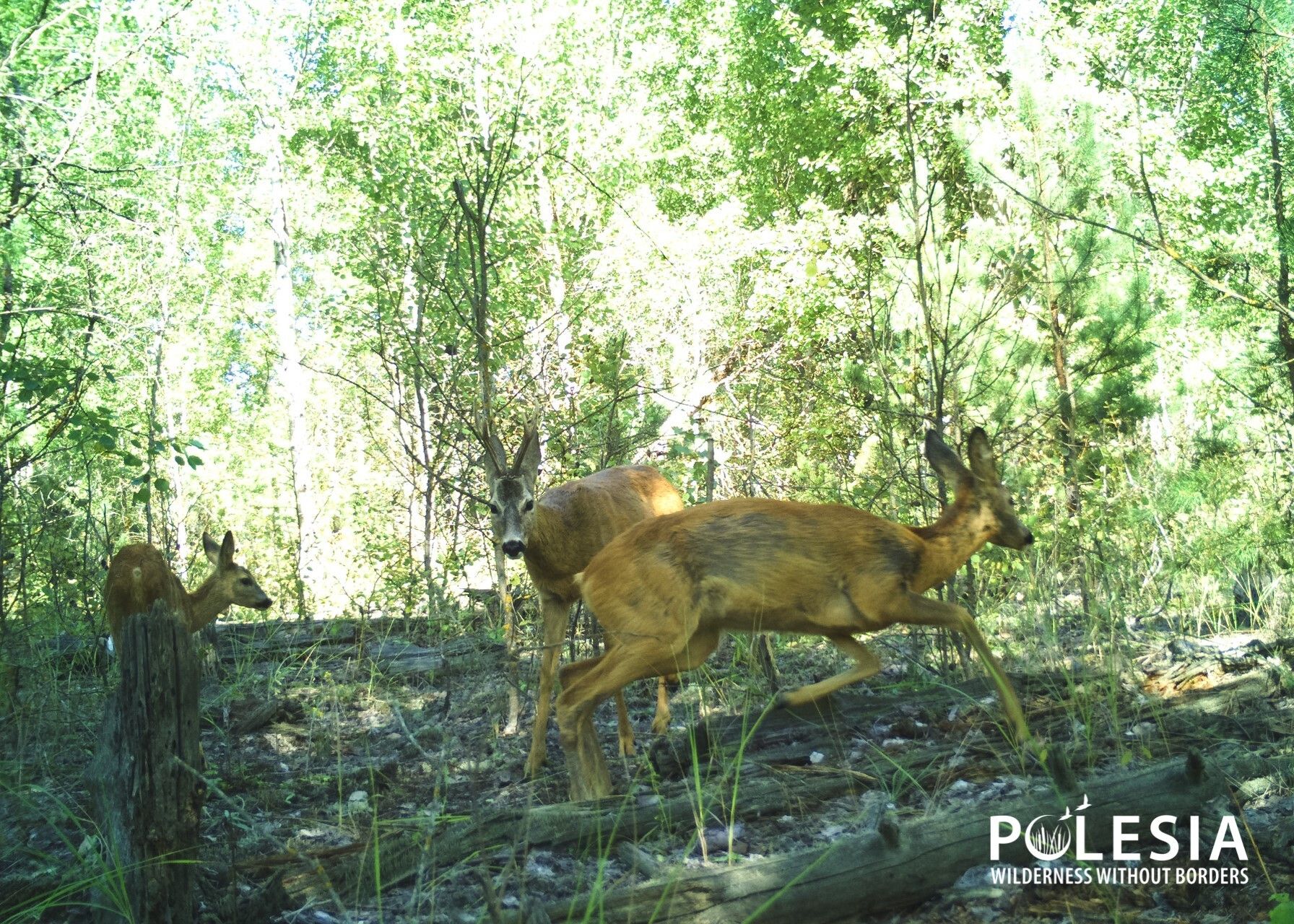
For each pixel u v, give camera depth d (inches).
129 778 157.9
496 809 218.2
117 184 449.4
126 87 446.3
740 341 623.8
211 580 332.8
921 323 351.9
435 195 491.8
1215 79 371.2
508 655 285.7
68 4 386.6
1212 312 387.5
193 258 710.5
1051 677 262.5
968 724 247.0
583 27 692.7
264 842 206.5
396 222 485.4
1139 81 647.8
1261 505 327.3
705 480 414.6
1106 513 333.1
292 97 725.9
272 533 690.2
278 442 764.6
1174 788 183.6
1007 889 168.1
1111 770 209.3
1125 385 345.4
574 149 619.8
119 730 159.8
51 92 367.9
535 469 267.4
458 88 591.8
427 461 452.4
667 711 274.1
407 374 432.8
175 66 647.1
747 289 661.3
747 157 895.1
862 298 576.1
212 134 702.5
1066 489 348.5
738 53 920.9
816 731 241.1
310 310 731.4
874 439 366.9
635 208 617.3
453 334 452.4
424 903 175.5
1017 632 293.4
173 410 724.7
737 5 928.3
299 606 430.9
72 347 378.3
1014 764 216.2
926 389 353.1
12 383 338.0
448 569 444.8
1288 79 344.8
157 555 309.0
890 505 348.8
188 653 162.1
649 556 214.7
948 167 530.3
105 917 157.9
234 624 402.6
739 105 912.3
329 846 205.2
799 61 858.8
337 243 684.1
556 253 593.3
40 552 344.5
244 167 735.7
